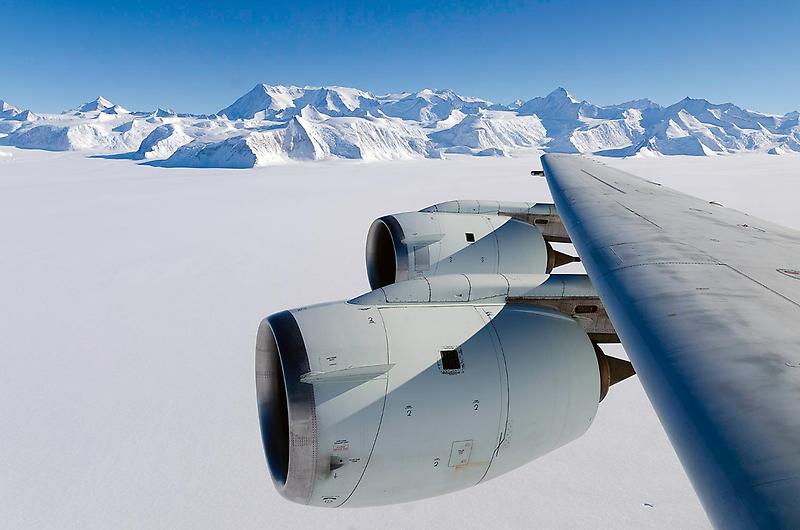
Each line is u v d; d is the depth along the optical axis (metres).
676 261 3.95
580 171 9.65
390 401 3.80
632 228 5.11
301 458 3.68
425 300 4.49
